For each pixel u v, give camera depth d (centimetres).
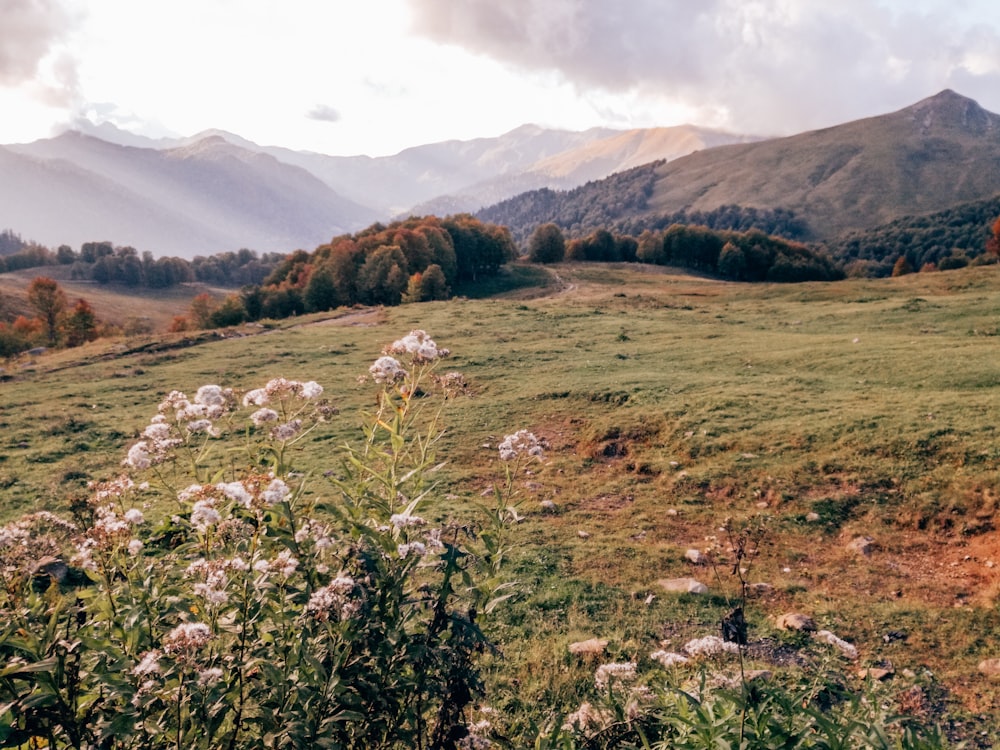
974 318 3669
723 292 7275
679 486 1736
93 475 1862
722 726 400
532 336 4219
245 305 9950
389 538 489
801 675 609
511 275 12394
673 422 2150
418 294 8688
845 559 1319
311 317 5850
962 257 14125
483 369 3291
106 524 473
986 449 1606
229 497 480
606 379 2797
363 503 545
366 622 441
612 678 534
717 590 1176
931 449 1681
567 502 1661
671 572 1256
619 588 1180
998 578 1187
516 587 1145
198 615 459
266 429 591
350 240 12281
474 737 510
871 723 407
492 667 889
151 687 388
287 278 12138
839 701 769
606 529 1483
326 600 407
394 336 4347
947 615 1073
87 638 398
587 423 2306
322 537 497
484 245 12019
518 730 678
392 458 568
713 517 1543
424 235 10756
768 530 1444
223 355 3831
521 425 2344
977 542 1328
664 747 438
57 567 961
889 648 983
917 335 3434
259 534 497
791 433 1920
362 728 453
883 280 6619
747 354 3197
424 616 616
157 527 543
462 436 2225
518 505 1612
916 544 1363
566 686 833
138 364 3706
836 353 2944
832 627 1042
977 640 995
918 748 402
